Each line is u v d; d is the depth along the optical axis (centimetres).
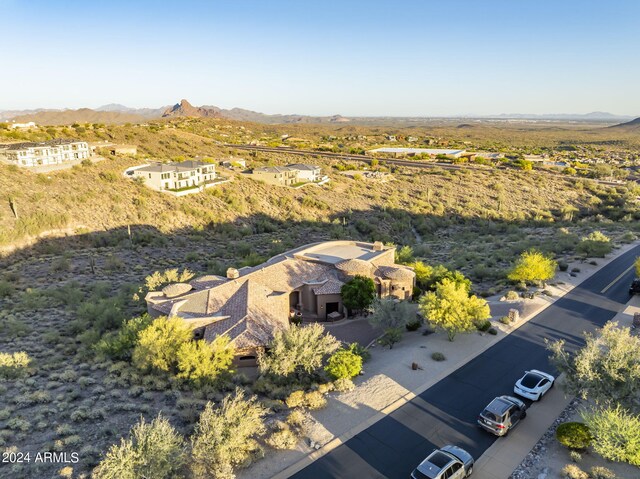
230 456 1819
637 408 1945
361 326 3762
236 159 13112
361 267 4131
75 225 6506
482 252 6431
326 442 2044
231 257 6241
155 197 7994
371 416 2269
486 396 2484
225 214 8138
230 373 2673
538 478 1817
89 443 1970
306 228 8169
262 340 2961
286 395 2467
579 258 5397
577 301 4003
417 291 4362
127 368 2759
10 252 5553
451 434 2134
